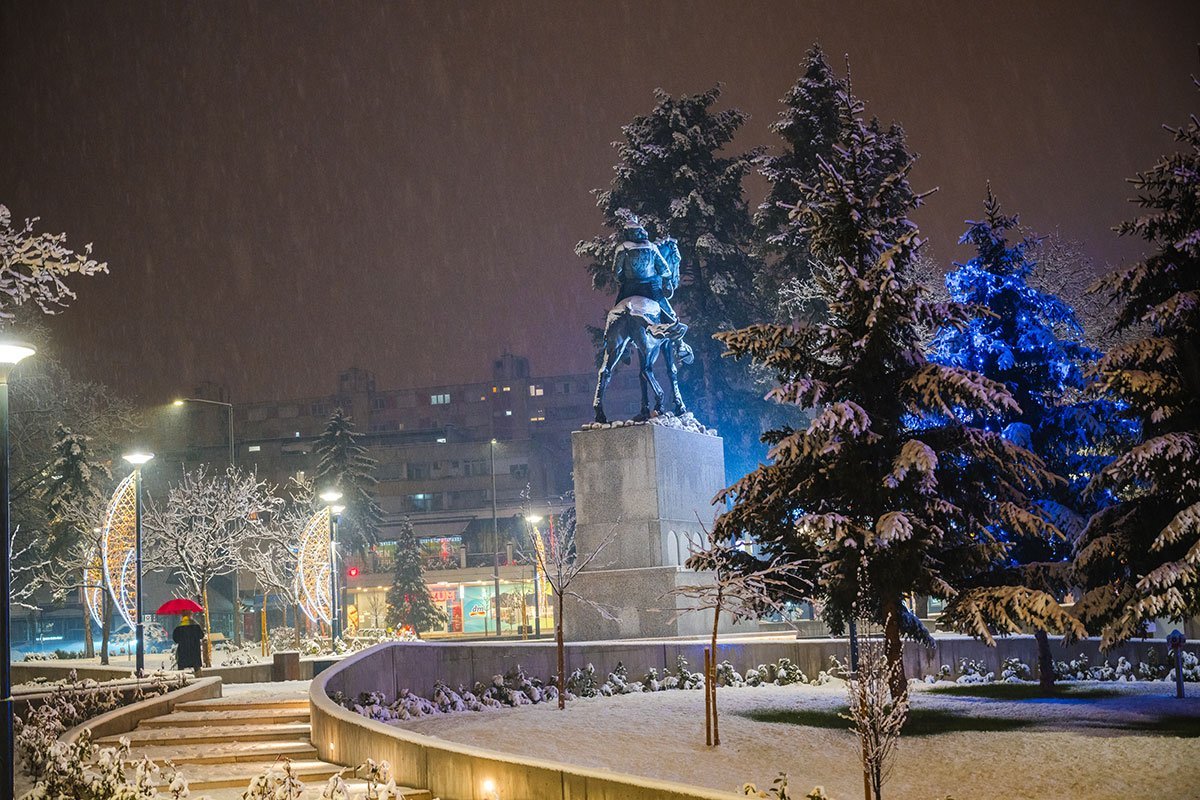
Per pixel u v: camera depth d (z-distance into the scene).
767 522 21.41
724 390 59.03
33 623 80.12
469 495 118.62
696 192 57.78
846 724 20.94
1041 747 17.69
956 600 20.39
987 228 25.06
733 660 28.89
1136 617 18.86
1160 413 19.45
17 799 16.34
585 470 37.47
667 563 36.59
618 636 35.97
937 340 25.22
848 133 22.42
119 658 53.59
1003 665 26.73
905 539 19.33
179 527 55.06
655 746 19.00
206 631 53.50
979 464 21.42
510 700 24.95
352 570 83.12
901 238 20.88
